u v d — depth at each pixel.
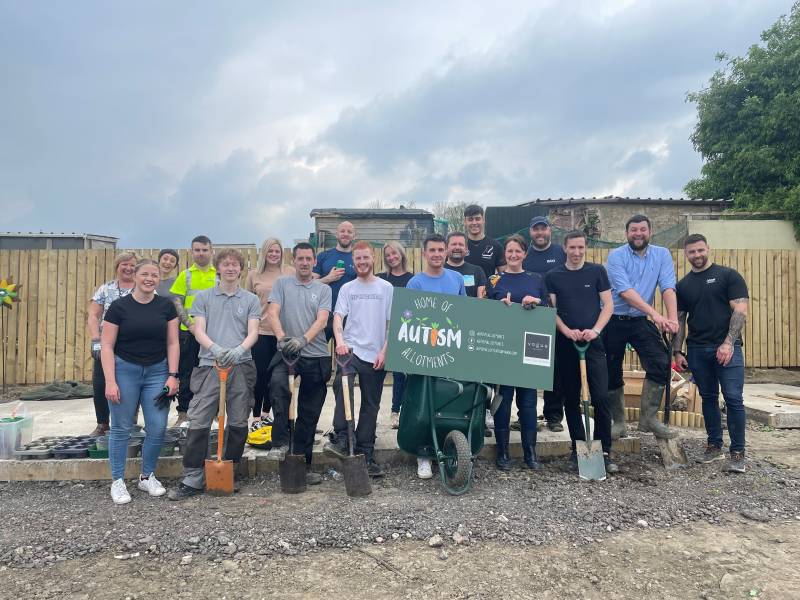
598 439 5.37
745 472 5.27
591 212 16.20
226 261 4.80
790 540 3.93
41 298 9.39
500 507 4.38
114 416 4.53
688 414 7.07
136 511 4.32
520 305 5.29
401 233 15.26
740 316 5.25
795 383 10.28
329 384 9.38
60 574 3.39
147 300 4.62
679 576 3.43
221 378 4.66
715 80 20.17
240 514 4.22
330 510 4.29
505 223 14.49
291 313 5.02
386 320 5.20
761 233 13.97
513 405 8.14
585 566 3.54
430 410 4.97
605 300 5.28
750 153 18.44
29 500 4.59
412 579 3.35
